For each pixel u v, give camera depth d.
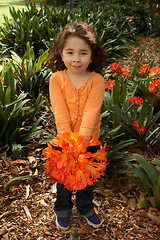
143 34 8.33
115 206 2.06
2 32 5.76
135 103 2.74
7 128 2.56
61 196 1.73
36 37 5.26
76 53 1.40
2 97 2.62
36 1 17.52
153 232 1.84
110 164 2.27
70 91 1.50
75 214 1.98
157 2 12.89
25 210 1.97
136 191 2.20
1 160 2.45
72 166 1.25
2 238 1.75
